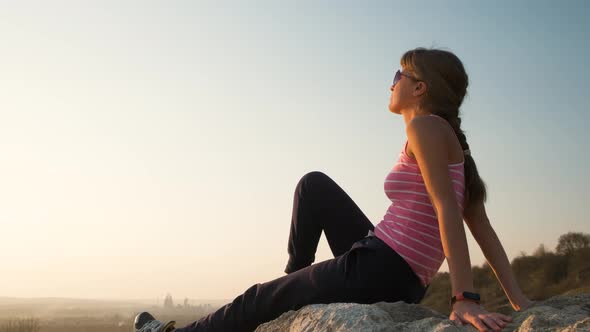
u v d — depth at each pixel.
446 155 2.19
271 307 2.42
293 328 2.21
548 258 39.06
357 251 2.30
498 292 18.88
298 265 2.85
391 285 2.27
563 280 35.38
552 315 1.90
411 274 2.28
